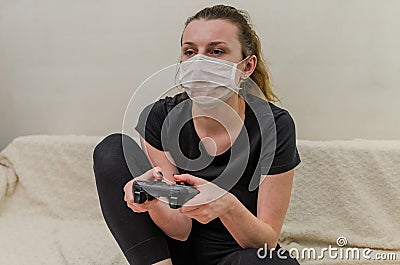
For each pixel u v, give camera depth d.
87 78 1.67
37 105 1.73
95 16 1.63
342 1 1.49
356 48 1.51
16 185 1.58
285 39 1.53
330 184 1.41
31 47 1.69
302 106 1.57
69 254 1.31
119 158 1.00
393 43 1.50
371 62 1.52
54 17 1.65
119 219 0.97
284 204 1.02
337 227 1.39
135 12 1.60
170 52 1.60
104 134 1.70
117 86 1.66
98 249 1.34
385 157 1.38
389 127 1.55
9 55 1.71
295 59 1.54
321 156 1.41
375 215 1.38
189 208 0.86
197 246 1.04
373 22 1.49
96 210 1.53
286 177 1.02
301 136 1.59
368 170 1.39
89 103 1.69
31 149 1.57
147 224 0.97
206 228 1.04
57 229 1.47
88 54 1.66
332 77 1.54
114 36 1.63
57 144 1.56
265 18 1.53
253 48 1.07
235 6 1.54
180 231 1.01
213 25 0.99
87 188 1.54
